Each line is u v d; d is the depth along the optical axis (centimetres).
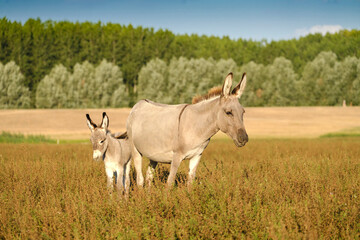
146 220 516
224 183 612
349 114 7125
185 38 14025
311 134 4166
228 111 633
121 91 9969
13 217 534
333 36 13188
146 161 1007
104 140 764
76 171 876
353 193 598
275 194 612
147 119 757
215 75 10481
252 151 1825
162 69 10600
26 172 827
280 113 7262
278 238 441
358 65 9744
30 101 9844
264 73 10581
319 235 467
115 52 12012
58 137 3969
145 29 12975
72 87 9750
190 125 674
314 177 698
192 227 490
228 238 466
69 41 11581
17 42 10862
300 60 12275
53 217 525
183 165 945
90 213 541
